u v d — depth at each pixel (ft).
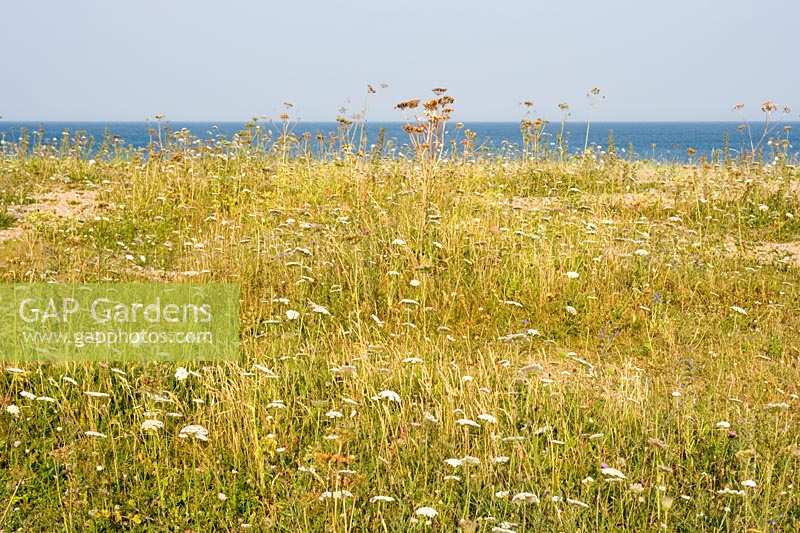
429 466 17.22
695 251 35.65
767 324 28.04
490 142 60.29
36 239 34.68
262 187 45.88
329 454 16.15
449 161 49.01
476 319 27.94
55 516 15.24
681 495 16.31
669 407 20.84
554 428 19.56
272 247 33.17
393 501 15.75
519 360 24.68
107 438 17.99
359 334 24.17
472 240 31.71
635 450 18.44
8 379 20.70
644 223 39.73
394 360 23.13
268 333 25.81
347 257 30.58
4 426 18.39
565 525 14.83
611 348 26.02
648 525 15.65
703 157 48.75
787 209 43.16
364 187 42.73
